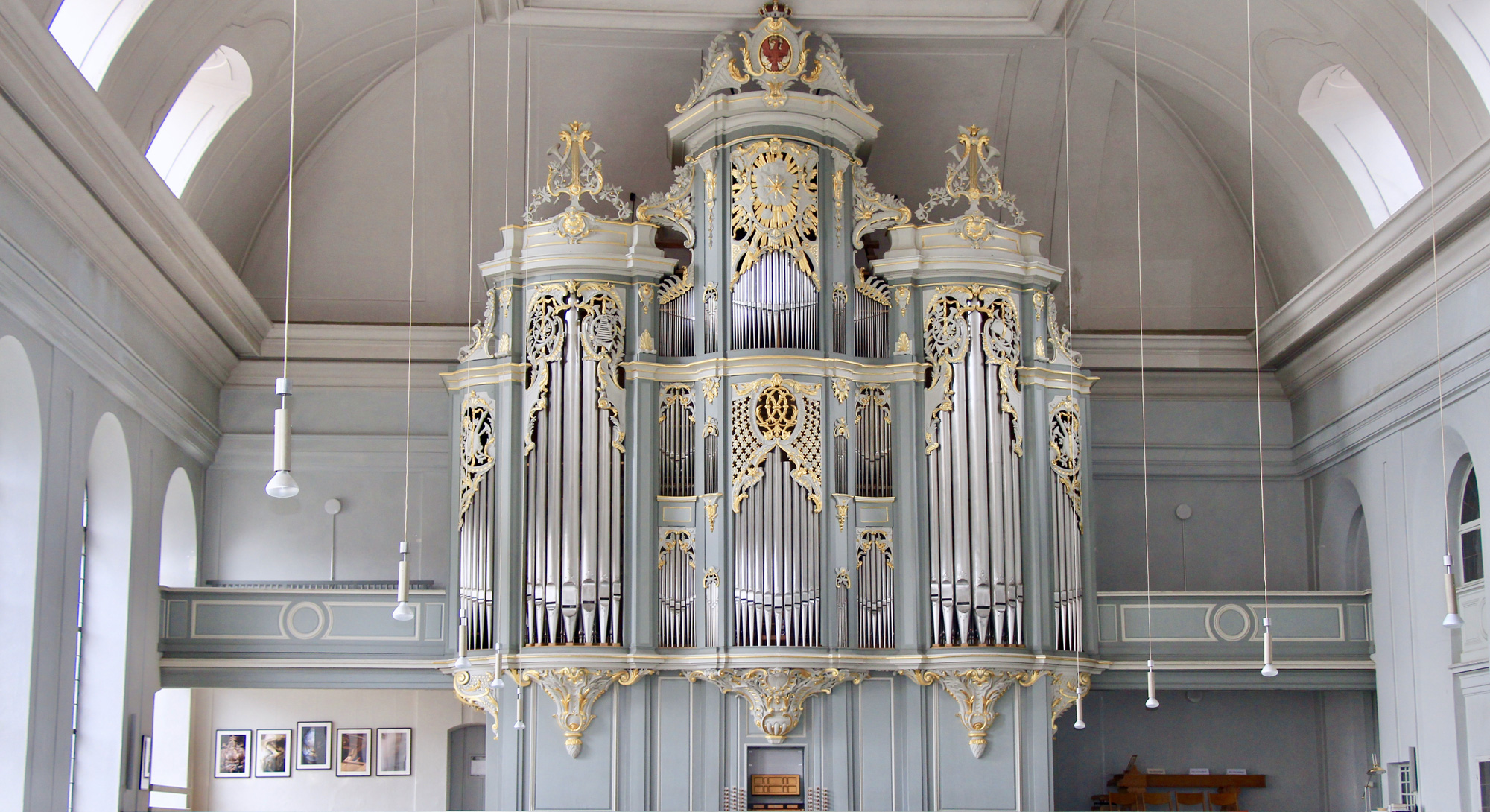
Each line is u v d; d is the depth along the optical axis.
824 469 19.91
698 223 20.77
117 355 17.94
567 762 19.38
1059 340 21.09
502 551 19.72
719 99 20.70
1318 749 23.30
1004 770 19.69
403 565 14.98
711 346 20.31
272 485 11.23
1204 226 23.80
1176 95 22.31
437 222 23.36
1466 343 17.86
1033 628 20.02
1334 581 22.98
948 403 20.38
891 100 22.77
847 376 20.25
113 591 18.77
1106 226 23.89
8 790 15.56
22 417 15.78
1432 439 19.16
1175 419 24.00
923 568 19.97
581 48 21.89
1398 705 20.11
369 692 24.16
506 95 22.45
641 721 19.50
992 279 20.84
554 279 20.45
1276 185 22.20
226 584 22.69
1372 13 17.41
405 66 22.00
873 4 21.23
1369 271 19.38
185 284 19.48
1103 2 20.59
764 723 19.42
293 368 23.34
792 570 19.47
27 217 15.08
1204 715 23.39
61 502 16.56
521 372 20.22
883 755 19.64
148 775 19.83
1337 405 22.14
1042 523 20.30
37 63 13.73
